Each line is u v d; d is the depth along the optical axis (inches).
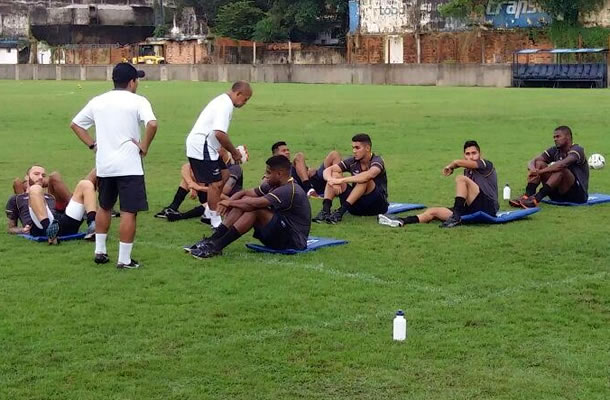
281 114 1428.4
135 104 414.3
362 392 271.6
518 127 1188.5
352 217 550.3
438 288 385.4
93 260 437.1
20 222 525.7
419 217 528.4
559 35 2891.2
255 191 455.8
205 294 374.3
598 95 1931.6
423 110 1497.3
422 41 3154.5
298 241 449.1
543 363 295.0
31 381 279.7
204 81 2970.0
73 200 481.1
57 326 332.2
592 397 267.1
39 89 2331.4
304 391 272.4
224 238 442.9
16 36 4404.5
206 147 502.9
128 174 413.7
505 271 415.5
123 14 4318.4
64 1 4500.5
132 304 360.5
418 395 269.1
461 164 521.7
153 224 539.8
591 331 327.0
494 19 3019.2
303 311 350.6
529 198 585.3
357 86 2513.5
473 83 2581.2
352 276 405.1
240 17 3705.7
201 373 285.9
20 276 406.6
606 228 517.3
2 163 834.8
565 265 426.6
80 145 994.7
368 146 545.0
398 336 315.3
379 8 3223.4
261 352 304.2
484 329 328.8
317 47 3479.3
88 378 281.3
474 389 273.6
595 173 755.4
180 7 4111.7
